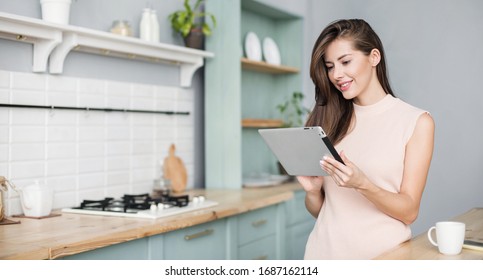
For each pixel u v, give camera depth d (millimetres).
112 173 2803
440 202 3758
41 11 2373
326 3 4398
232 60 3371
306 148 1547
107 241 1837
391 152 1606
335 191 1725
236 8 3352
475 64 3705
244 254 2816
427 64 3867
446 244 1412
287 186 3592
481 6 3688
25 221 2131
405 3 3953
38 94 2375
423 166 1553
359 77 1616
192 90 3475
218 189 3371
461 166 3711
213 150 3436
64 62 2514
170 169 3150
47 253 1620
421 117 1575
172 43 3268
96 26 2697
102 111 2730
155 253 2121
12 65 2264
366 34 1616
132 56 2832
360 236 1653
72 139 2557
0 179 2084
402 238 1616
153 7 3102
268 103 4250
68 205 2533
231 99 3373
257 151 4105
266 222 3076
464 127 3721
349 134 1727
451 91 3787
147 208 2381
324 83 1721
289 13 4055
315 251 1764
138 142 2990
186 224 2211
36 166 2373
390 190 1611
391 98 1678
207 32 3285
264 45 4000
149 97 3066
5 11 2221
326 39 1638
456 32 3773
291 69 4047
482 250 1441
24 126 2316
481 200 3639
